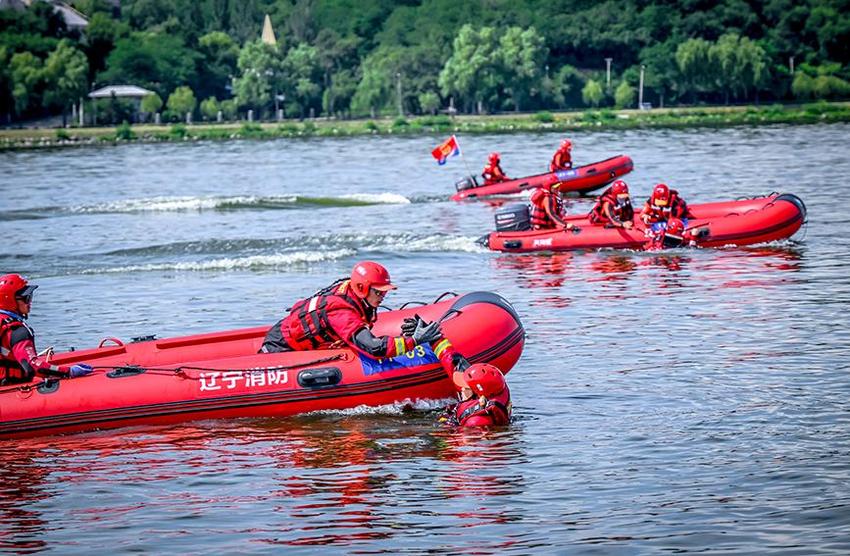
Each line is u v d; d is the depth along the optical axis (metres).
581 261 26.03
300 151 100.12
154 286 24.23
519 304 20.86
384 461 12.03
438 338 13.44
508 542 9.85
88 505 10.98
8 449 12.77
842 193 41.34
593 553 9.59
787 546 9.62
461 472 11.64
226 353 14.63
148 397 13.38
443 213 38.84
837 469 11.42
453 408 13.95
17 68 165.38
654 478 11.34
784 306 19.83
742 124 130.25
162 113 176.12
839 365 15.46
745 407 13.64
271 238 32.38
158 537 10.14
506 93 185.25
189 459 12.27
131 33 194.38
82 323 20.16
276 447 12.59
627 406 13.86
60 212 42.88
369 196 45.97
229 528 10.30
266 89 181.50
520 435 12.84
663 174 54.28
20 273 26.62
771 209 27.42
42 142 133.88
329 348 13.96
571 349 16.98
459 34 195.38
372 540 9.96
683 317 19.12
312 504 10.86
